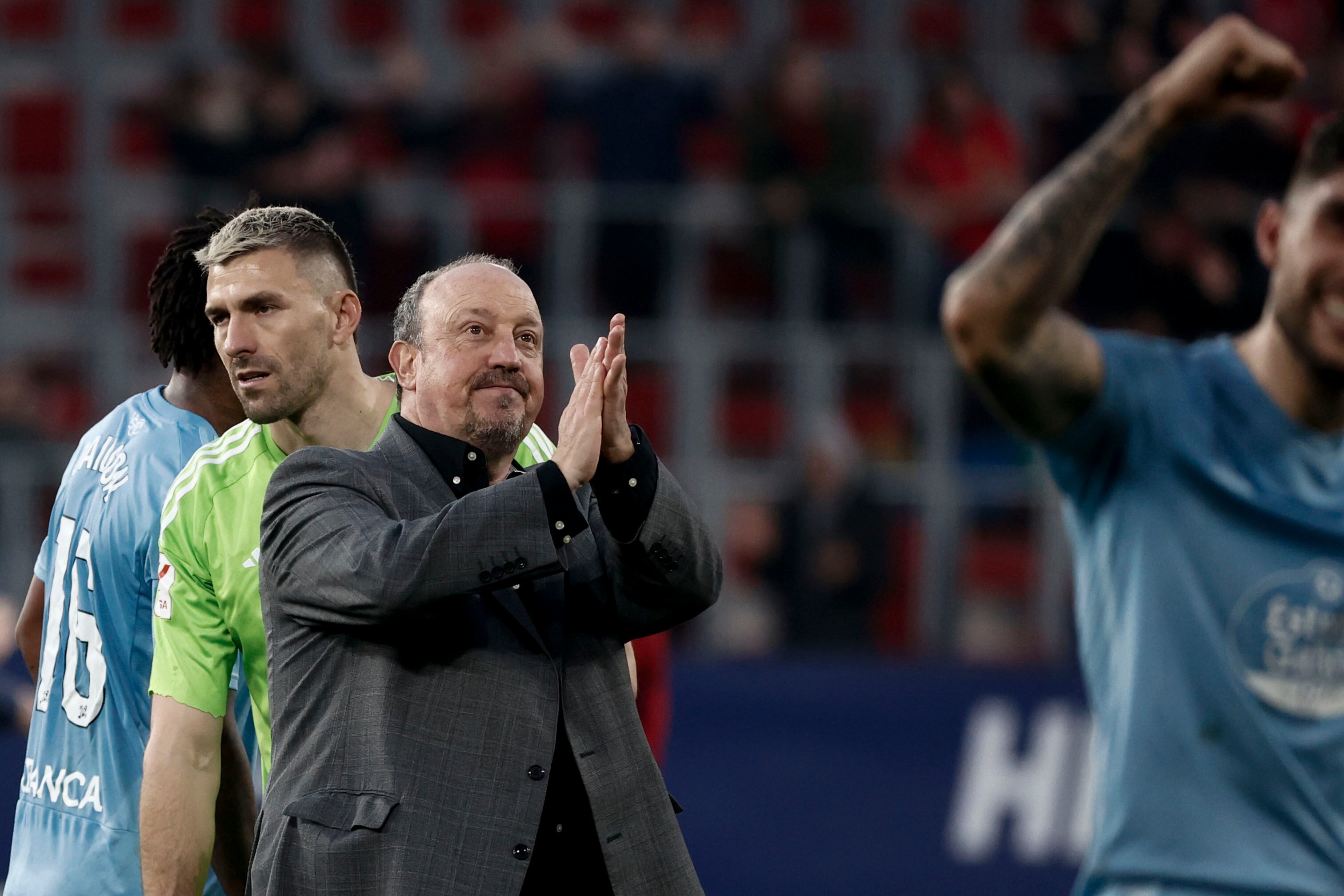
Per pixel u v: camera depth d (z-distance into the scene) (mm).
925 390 28656
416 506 9453
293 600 9094
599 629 9578
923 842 24109
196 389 11867
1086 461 8469
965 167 32156
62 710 11688
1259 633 8148
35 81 39688
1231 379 8422
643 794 9289
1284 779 8086
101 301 33188
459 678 8977
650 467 9266
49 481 27000
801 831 24094
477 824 8742
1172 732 8141
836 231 30125
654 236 30203
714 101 31547
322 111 30781
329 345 10625
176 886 10367
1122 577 8383
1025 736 24328
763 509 27297
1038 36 38344
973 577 26797
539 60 33781
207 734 10633
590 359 9180
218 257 10398
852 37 40219
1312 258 8148
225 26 40625
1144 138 7867
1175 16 34594
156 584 11320
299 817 8703
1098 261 30219
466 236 30109
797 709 24312
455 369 9555
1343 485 8297
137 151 39344
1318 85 35688
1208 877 8023
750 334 29406
